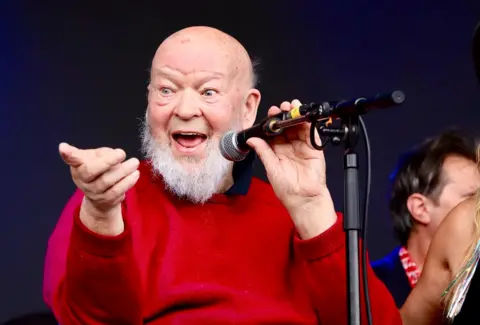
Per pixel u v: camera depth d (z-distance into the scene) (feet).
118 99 49.88
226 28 51.80
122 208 28.17
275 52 51.88
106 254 24.47
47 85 49.34
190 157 28.63
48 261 27.76
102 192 23.24
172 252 27.81
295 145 26.66
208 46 28.99
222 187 29.40
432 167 38.50
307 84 51.72
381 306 27.27
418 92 51.90
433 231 38.47
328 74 51.85
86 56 49.96
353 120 22.52
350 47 52.11
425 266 29.73
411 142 51.42
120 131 49.62
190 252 27.94
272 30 52.01
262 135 25.25
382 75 52.01
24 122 48.83
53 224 48.08
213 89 28.63
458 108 51.80
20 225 47.88
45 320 36.29
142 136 30.58
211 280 27.63
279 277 28.22
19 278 47.37
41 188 48.34
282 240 28.71
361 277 26.81
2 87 48.91
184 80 28.55
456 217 29.04
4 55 49.21
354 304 22.53
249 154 29.30
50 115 49.11
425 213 38.63
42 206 48.19
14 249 47.62
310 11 52.24
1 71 49.06
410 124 51.60
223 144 26.25
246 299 27.55
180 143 28.81
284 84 51.70
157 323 27.30
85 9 50.24
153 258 27.81
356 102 22.02
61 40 49.83
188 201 28.86
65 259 27.22
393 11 52.39
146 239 28.04
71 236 24.75
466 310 26.96
